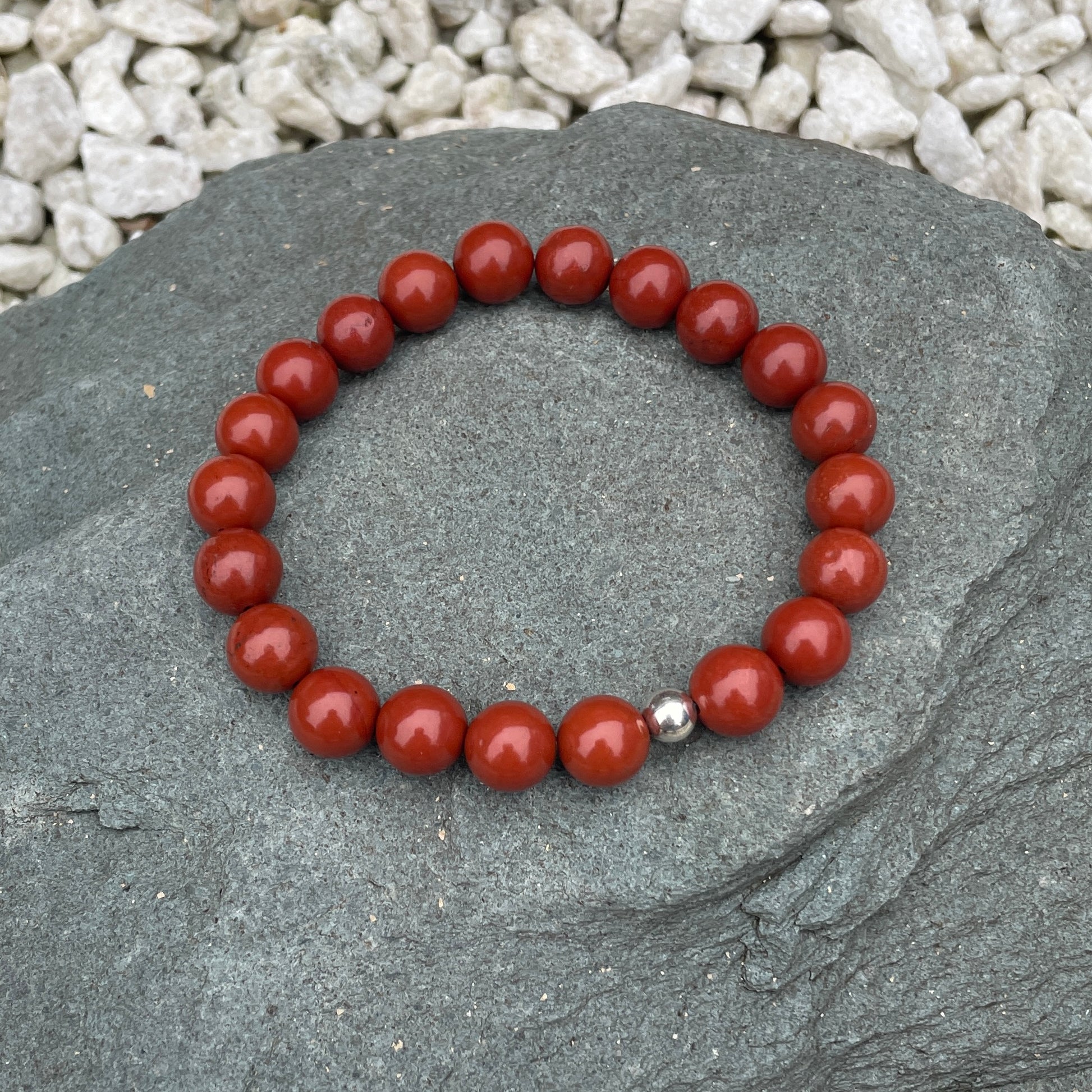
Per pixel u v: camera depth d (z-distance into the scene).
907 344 0.14
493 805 0.12
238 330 0.15
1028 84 0.21
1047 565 0.14
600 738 0.12
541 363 0.14
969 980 0.13
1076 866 0.13
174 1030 0.12
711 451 0.14
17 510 0.15
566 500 0.13
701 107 0.21
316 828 0.12
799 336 0.13
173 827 0.12
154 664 0.13
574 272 0.14
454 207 0.16
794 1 0.21
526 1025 0.12
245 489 0.13
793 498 0.13
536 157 0.16
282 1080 0.12
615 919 0.12
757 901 0.12
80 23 0.21
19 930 0.12
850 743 0.12
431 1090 0.12
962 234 0.14
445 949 0.12
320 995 0.12
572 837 0.12
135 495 0.14
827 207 0.15
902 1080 0.13
